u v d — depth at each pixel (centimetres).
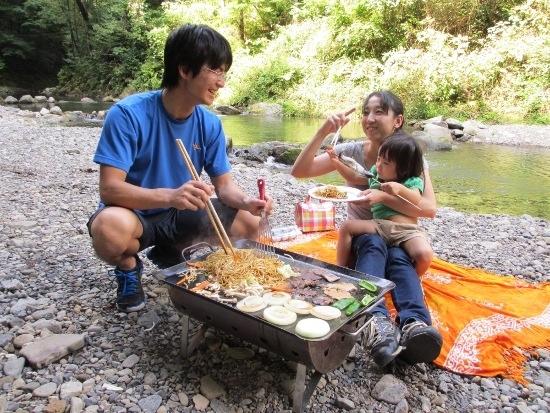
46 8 2278
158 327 233
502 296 279
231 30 2069
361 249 242
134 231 227
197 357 209
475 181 739
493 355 220
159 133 237
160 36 2030
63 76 2341
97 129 1078
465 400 192
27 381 188
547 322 251
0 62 2255
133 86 2092
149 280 288
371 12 1645
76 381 188
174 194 206
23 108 1609
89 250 334
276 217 457
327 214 393
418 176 267
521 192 675
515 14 1431
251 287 189
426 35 1484
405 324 205
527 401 193
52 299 257
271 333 169
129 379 192
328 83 1600
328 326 160
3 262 305
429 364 215
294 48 1825
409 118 1363
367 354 220
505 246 393
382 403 188
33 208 441
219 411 176
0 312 240
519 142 1084
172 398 182
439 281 294
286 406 182
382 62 1627
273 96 1780
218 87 221
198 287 189
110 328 230
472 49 1546
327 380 200
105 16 2225
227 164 263
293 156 869
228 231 258
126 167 222
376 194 254
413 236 248
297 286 195
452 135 1148
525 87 1350
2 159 671
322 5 1805
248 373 200
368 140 311
